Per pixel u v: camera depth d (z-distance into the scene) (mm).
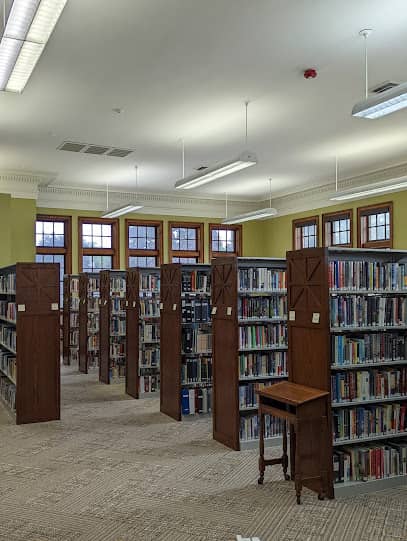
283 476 4859
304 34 5043
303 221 13477
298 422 4207
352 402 4711
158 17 4684
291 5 4504
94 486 4629
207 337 7059
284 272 6152
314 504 4242
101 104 6953
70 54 5410
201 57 5527
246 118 7605
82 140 8742
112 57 5496
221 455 5488
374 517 4012
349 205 12000
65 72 5871
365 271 4973
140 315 8398
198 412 7016
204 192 14000
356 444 4859
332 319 4738
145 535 3723
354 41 5191
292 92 6578
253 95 6668
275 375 5879
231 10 4574
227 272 5824
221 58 5559
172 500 4328
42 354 6867
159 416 7172
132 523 3912
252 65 5746
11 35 3965
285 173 11516
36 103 6887
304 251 4730
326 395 4344
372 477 4586
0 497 4402
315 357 4566
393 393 4898
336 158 10117
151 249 14203
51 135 8406
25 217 10992
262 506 4207
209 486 4629
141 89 6418
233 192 14023
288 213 14055
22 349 6762
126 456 5453
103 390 8922
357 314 4848
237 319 5645
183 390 6953
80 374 10445
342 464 4516
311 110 7270
